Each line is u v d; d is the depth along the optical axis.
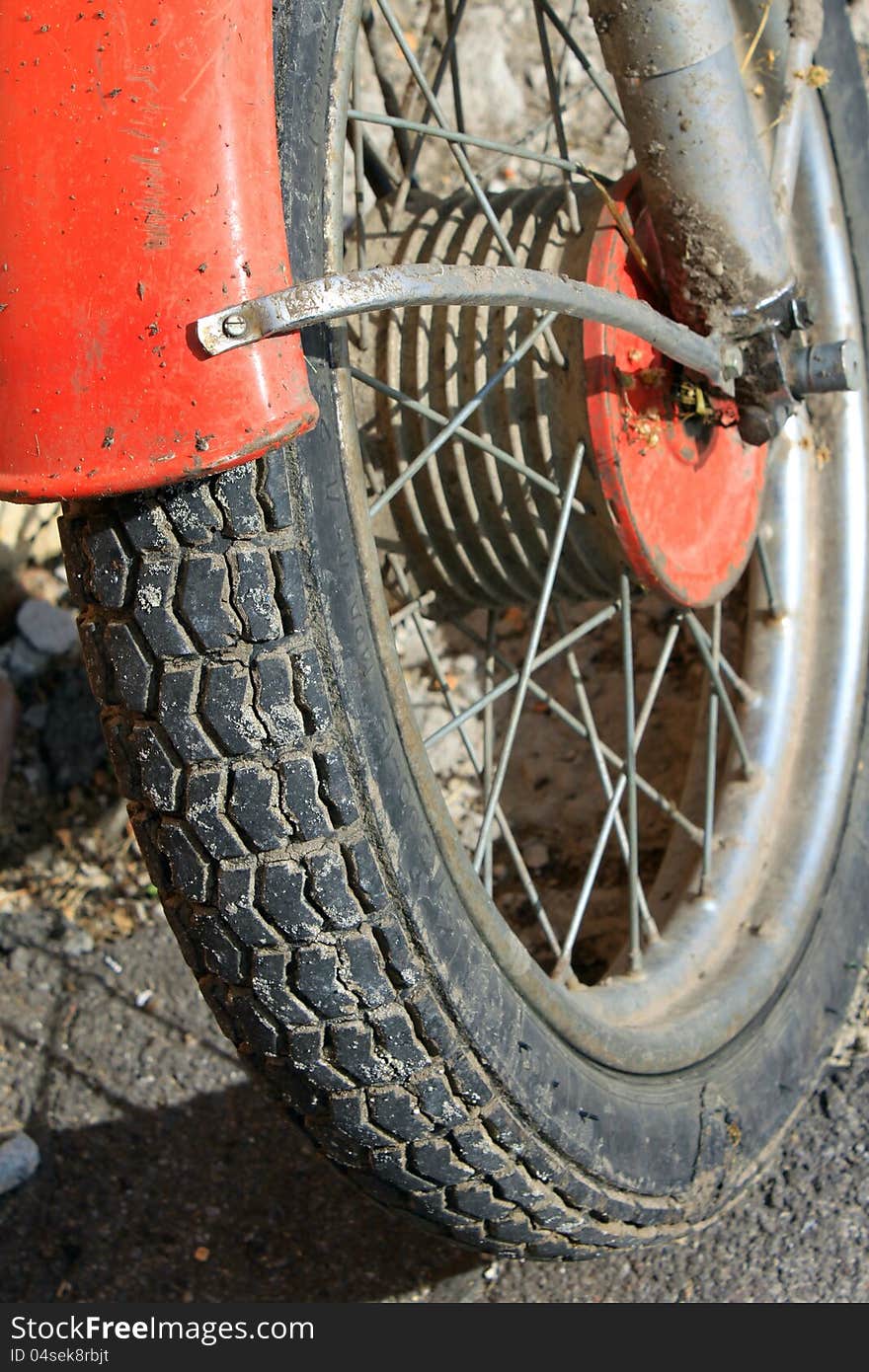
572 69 2.72
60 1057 2.14
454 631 2.41
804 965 1.93
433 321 1.70
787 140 1.95
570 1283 1.93
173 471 1.12
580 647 2.42
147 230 1.12
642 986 1.79
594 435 1.59
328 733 1.24
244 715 1.22
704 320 1.58
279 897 1.26
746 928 1.91
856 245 2.14
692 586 1.76
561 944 2.23
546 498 1.68
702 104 1.45
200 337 1.10
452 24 1.96
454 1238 1.54
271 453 1.19
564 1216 1.52
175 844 1.28
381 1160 1.41
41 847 2.30
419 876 1.32
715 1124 1.71
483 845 1.69
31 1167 2.04
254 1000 1.32
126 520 1.21
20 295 1.14
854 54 2.18
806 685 2.08
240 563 1.20
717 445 1.78
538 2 1.76
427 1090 1.36
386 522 1.78
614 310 1.39
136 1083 2.11
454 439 1.68
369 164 1.95
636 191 1.66
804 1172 1.98
